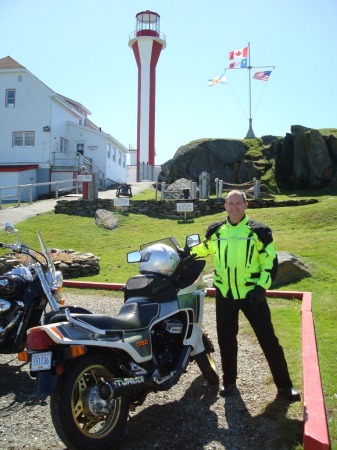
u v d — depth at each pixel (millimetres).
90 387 3615
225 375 4637
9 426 4137
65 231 16844
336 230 13523
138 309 4070
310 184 27391
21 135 34281
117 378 3660
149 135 45125
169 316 4227
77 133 36625
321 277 9297
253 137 37406
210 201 19234
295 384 4645
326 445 3211
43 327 3500
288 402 4297
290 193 27656
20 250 5125
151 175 43844
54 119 34500
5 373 5570
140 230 16938
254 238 4266
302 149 27812
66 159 33812
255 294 4109
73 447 3475
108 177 37438
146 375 3936
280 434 3773
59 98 34375
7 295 5156
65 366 3545
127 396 3801
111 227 17281
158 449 3707
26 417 4324
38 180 33938
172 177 34000
